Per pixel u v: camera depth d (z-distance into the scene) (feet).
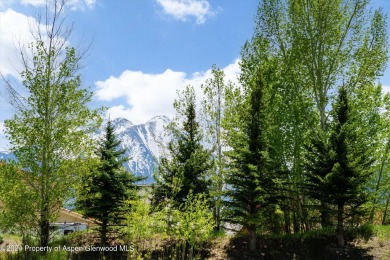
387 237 60.23
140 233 55.42
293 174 75.51
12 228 56.34
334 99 77.15
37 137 56.75
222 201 68.74
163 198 73.51
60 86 58.54
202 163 78.07
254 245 64.64
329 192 62.44
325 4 77.10
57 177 57.16
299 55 79.82
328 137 67.46
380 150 77.20
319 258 58.65
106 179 75.77
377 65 76.23
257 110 71.26
